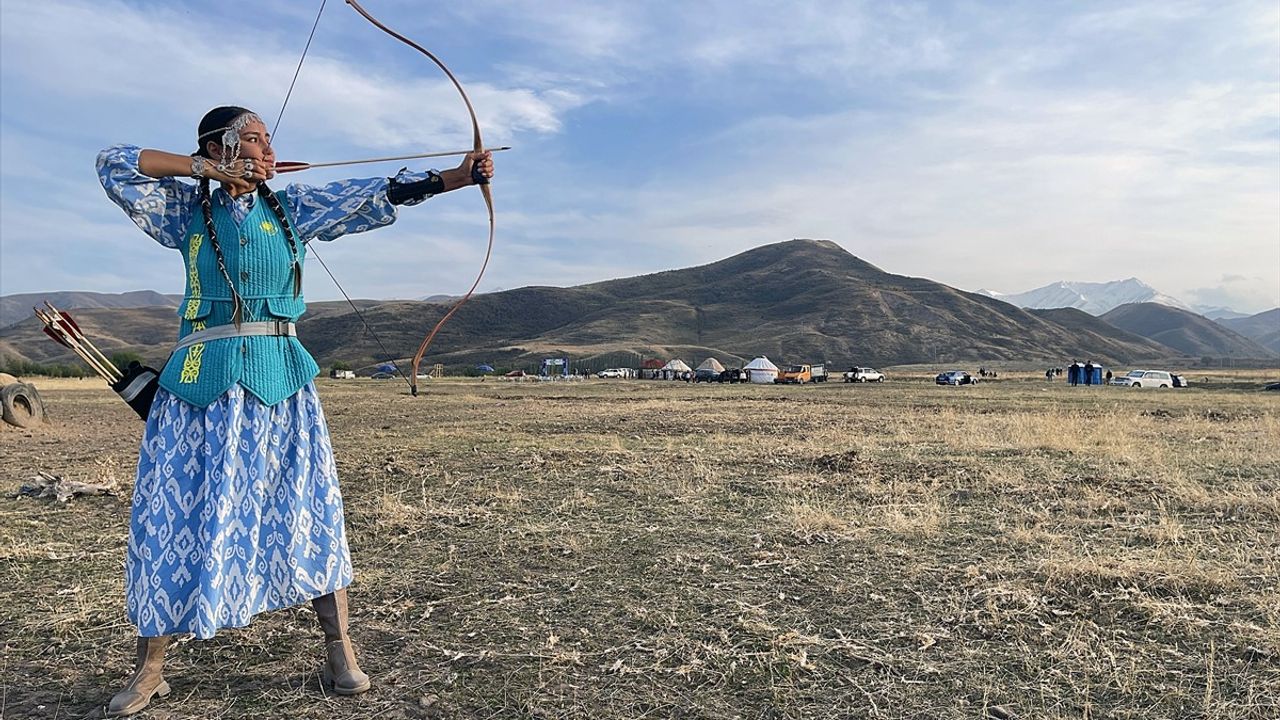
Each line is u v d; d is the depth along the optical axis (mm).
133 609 3414
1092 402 29547
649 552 6090
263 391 3535
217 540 3375
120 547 6551
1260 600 4582
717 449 12570
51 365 82062
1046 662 3912
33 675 3984
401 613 4789
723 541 6387
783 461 10852
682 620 4578
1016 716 3391
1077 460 10703
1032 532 6426
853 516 7211
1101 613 4520
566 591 5172
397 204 3865
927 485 8844
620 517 7363
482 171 3926
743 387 53625
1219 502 7484
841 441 13852
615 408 26438
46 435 18609
